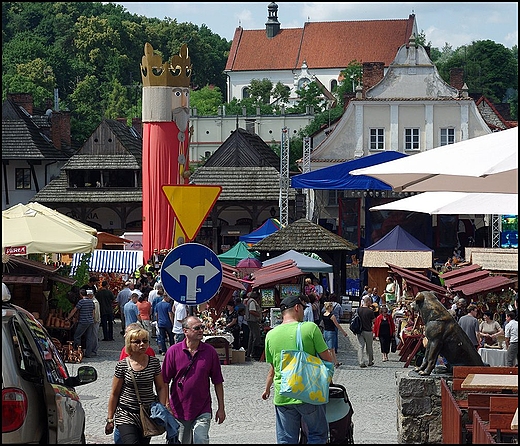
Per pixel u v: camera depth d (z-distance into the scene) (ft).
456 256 168.04
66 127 288.92
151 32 426.10
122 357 47.24
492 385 44.52
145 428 37.70
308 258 135.13
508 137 41.68
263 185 257.75
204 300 46.24
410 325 103.35
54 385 33.94
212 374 39.11
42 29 382.63
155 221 162.40
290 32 541.34
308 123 398.21
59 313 96.53
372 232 192.54
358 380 85.51
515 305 100.73
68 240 97.14
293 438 38.37
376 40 535.60
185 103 163.94
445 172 39.17
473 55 353.51
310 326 38.78
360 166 184.55
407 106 238.89
